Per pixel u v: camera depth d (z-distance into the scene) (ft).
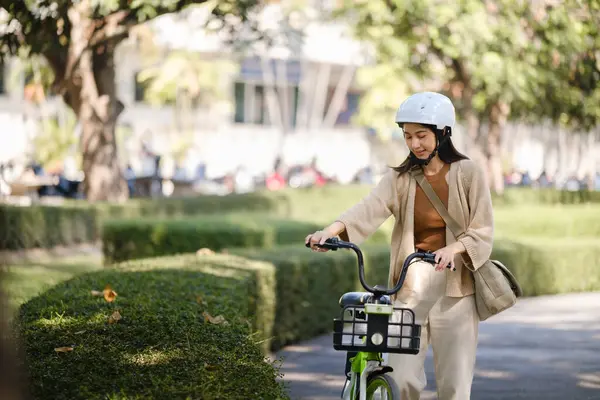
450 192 17.88
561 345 34.76
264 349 31.60
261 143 151.23
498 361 31.42
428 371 29.86
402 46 75.66
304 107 155.33
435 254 17.07
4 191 102.99
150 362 16.21
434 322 17.93
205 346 17.69
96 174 75.87
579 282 53.52
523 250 50.11
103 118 75.20
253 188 143.02
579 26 74.84
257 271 30.94
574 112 86.63
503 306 17.80
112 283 25.99
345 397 17.69
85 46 71.77
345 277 39.34
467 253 17.49
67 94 74.79
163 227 47.24
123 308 21.29
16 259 62.03
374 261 40.91
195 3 58.80
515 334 37.40
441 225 18.01
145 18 58.80
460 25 70.08
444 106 17.58
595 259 53.98
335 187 97.86
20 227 65.31
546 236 59.36
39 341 17.62
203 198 86.12
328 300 38.27
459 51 72.38
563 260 52.37
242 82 153.58
